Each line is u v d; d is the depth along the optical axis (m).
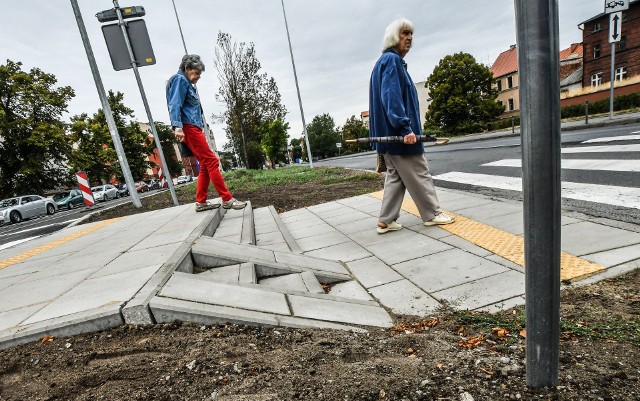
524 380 1.22
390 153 3.51
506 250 2.81
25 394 1.38
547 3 0.89
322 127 85.69
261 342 1.72
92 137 36.12
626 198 3.71
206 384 1.36
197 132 4.43
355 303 2.26
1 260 4.05
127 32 6.34
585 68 33.03
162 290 2.04
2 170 26.14
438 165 9.73
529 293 1.09
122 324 1.81
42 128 25.80
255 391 1.31
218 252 2.89
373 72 3.50
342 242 3.75
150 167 45.94
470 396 1.17
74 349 1.64
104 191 27.70
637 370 1.23
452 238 3.30
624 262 2.25
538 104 0.94
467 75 41.91
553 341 1.10
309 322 1.94
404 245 3.34
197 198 4.87
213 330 1.81
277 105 26.48
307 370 1.44
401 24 3.32
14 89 25.50
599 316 1.70
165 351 1.60
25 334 1.71
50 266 3.15
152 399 1.29
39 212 17.91
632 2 28.23
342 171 12.23
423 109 61.81
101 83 7.92
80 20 7.62
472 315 1.92
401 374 1.36
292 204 6.71
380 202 5.61
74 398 1.33
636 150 6.25
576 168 5.65
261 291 2.27
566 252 2.54
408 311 2.13
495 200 4.55
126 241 3.68
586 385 1.16
